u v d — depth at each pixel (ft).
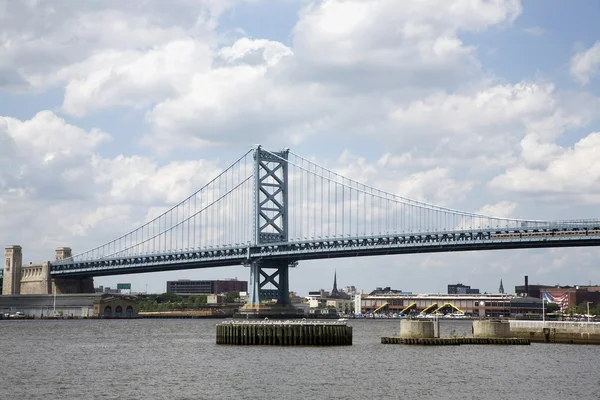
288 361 385.29
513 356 405.80
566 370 354.54
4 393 301.02
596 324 472.03
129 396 293.43
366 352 423.23
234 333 474.90
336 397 288.92
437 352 423.64
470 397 289.74
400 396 291.17
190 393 298.35
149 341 551.59
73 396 294.46
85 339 579.89
